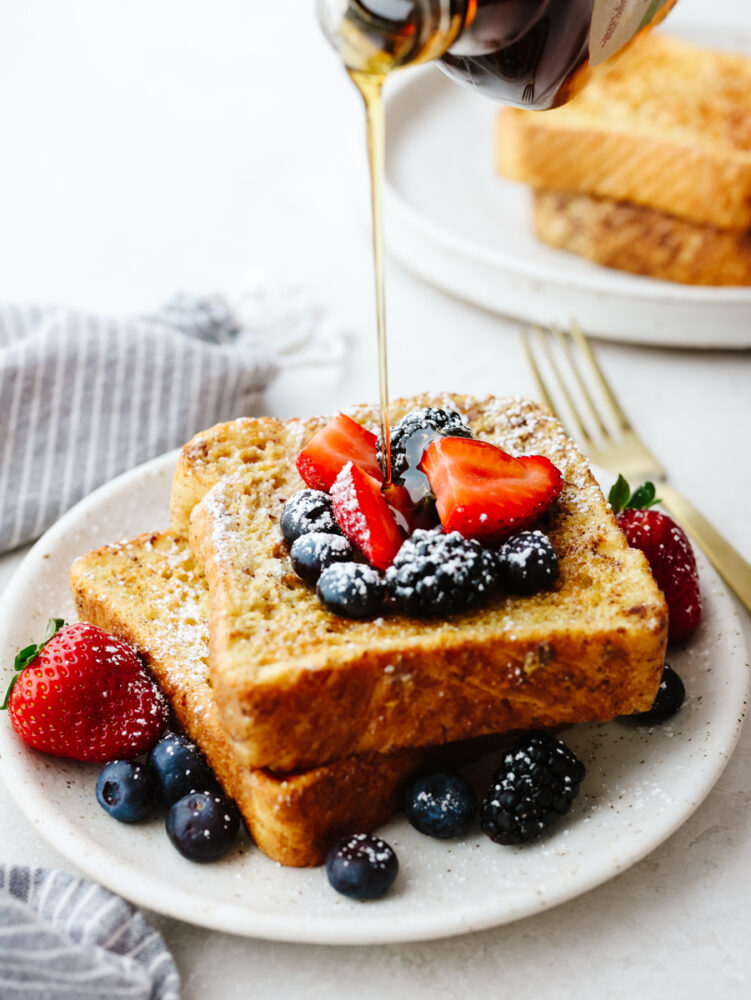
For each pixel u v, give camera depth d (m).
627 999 0.40
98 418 0.58
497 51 0.43
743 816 0.44
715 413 0.62
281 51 1.04
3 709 0.44
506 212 0.73
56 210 0.81
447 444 0.44
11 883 0.41
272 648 0.42
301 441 0.50
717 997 0.40
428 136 0.80
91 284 0.72
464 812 0.42
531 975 0.40
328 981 0.40
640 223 0.66
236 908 0.39
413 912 0.39
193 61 1.02
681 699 0.45
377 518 0.44
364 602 0.42
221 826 0.41
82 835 0.41
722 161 0.63
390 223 0.69
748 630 0.50
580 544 0.46
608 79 0.73
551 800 0.42
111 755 0.44
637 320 0.64
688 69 0.74
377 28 0.40
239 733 0.41
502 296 0.66
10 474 0.56
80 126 0.92
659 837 0.41
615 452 0.58
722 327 0.64
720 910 0.42
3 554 0.55
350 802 0.42
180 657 0.46
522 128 0.67
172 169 0.86
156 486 0.53
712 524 0.55
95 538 0.52
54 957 0.38
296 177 0.84
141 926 0.40
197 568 0.49
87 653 0.43
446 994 0.40
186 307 0.65
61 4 1.11
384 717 0.42
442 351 0.66
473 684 0.42
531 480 0.45
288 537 0.45
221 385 0.59
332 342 0.66
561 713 0.43
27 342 0.58
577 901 0.42
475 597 0.42
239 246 0.76
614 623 0.43
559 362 0.65
